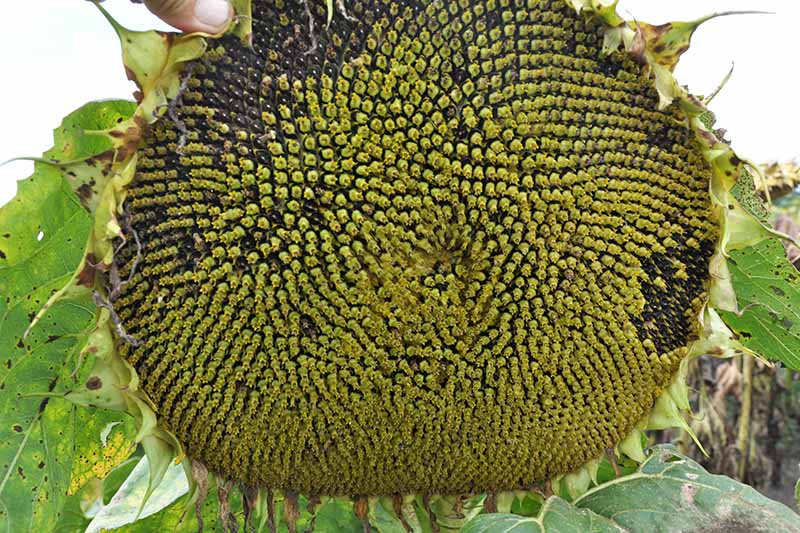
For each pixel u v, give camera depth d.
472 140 0.45
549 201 0.46
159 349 0.45
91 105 0.47
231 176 0.44
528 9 0.45
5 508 0.52
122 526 0.61
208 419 0.47
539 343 0.47
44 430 0.52
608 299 0.47
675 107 0.46
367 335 0.46
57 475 0.53
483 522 0.50
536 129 0.45
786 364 0.62
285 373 0.46
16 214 0.47
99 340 0.45
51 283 0.49
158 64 0.43
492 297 0.46
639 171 0.47
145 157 0.44
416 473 0.50
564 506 0.51
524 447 0.49
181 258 0.44
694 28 0.45
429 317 0.46
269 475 0.49
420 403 0.47
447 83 0.45
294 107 0.44
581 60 0.46
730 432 0.98
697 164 0.47
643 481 0.53
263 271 0.45
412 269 0.46
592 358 0.48
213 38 0.43
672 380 0.50
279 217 0.45
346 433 0.47
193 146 0.44
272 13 0.44
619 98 0.46
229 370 0.46
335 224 0.45
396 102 0.45
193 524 0.62
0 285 0.48
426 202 0.45
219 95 0.44
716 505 0.51
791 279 0.56
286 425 0.47
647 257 0.47
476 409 0.48
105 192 0.43
